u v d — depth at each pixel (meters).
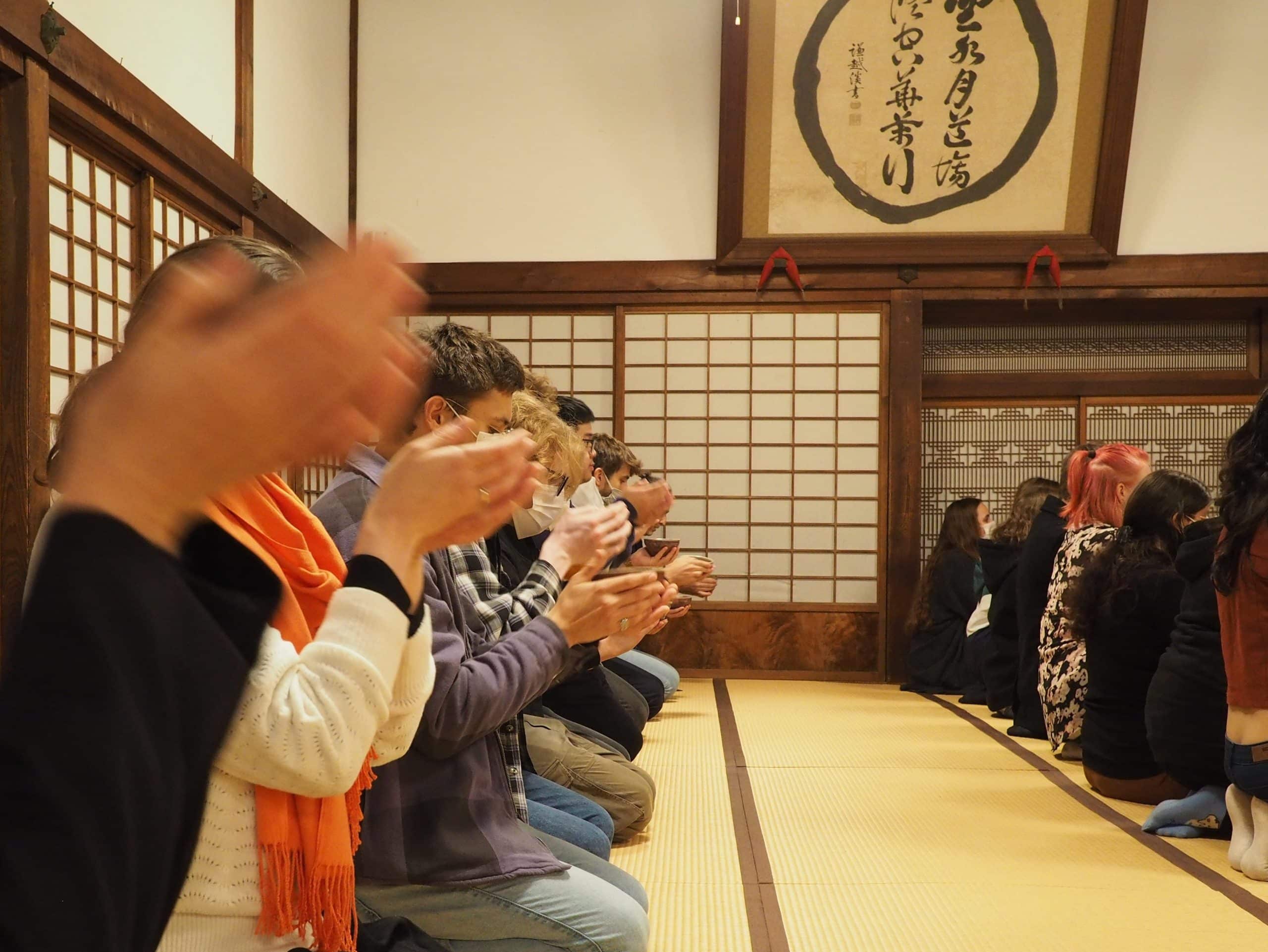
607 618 1.41
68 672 0.36
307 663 0.74
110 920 0.37
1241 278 5.44
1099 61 5.13
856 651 5.74
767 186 5.47
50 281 2.84
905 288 5.62
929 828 2.74
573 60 5.76
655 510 1.94
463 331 1.66
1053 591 3.63
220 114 4.06
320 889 0.82
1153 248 5.50
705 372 5.77
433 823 1.38
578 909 1.44
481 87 5.78
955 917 2.08
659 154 5.74
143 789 0.38
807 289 5.67
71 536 0.37
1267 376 5.89
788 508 5.77
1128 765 2.97
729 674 5.78
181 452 0.34
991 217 5.40
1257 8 5.49
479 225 5.77
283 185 4.76
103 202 3.29
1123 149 5.21
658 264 5.71
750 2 5.21
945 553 5.32
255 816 0.78
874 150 5.38
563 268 5.73
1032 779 3.30
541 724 2.58
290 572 0.93
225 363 0.32
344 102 5.66
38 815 0.35
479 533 0.70
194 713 0.40
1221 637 2.44
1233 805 2.43
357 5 5.78
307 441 0.32
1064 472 4.34
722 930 2.00
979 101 5.27
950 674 5.18
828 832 2.69
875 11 5.21
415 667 0.87
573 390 5.83
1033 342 6.06
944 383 6.08
